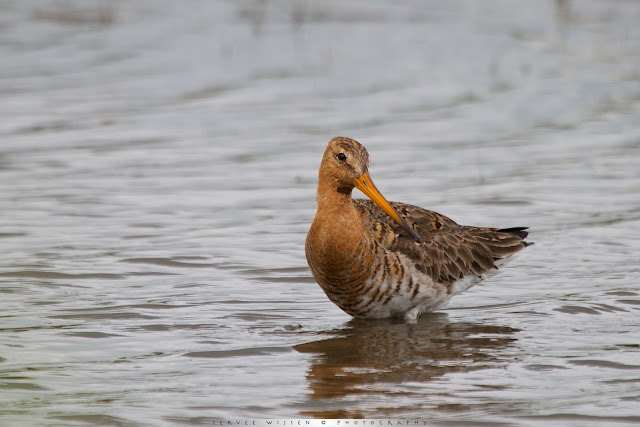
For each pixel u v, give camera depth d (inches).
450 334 457.1
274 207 665.0
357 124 867.4
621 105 919.0
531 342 441.4
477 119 882.1
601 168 742.5
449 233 500.4
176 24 1247.5
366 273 465.4
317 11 1326.3
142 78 1013.8
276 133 844.6
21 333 447.2
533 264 556.7
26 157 774.5
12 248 575.5
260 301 503.2
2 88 971.9
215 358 422.0
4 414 357.4
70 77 1015.6
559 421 350.6
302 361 419.2
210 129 855.7
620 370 401.7
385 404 369.7
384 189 697.0
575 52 1122.0
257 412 362.3
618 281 522.6
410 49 1132.5
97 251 573.0
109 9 1322.6
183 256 566.9
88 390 383.2
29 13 1293.1
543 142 813.2
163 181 720.3
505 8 1350.9
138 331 454.6
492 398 374.0
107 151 793.6
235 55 1103.6
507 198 673.6
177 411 362.9
